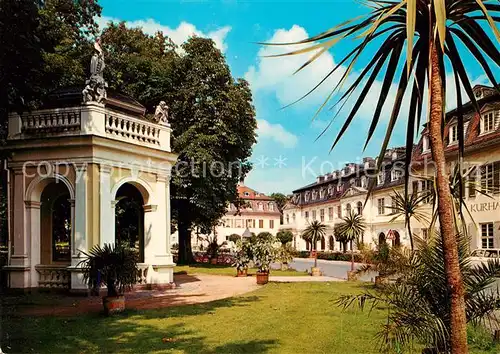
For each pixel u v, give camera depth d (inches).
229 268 1164.5
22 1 432.1
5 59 430.3
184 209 1269.7
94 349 311.0
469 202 1069.1
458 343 165.8
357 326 390.0
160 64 1166.3
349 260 1830.7
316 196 2596.0
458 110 182.4
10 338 341.7
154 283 679.7
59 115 609.0
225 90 1198.9
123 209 990.4
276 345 322.7
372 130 175.6
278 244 928.3
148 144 683.4
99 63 615.8
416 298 222.8
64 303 527.5
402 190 1510.8
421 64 171.0
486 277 235.8
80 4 1048.8
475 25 163.9
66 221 727.1
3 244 960.9
